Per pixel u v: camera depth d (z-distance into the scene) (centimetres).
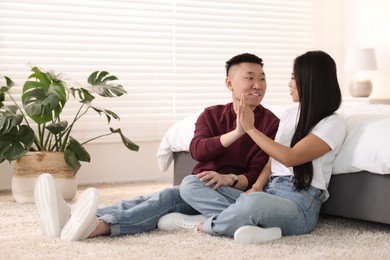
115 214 258
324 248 240
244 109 264
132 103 476
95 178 465
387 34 534
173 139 370
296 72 272
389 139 268
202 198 266
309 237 259
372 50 515
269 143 261
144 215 264
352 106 401
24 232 271
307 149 261
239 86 281
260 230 247
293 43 554
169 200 273
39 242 246
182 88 496
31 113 350
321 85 267
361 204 281
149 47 482
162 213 271
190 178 271
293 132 277
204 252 231
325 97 267
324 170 275
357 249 239
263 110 294
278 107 379
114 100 469
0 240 252
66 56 453
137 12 478
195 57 502
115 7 468
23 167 367
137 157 480
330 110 269
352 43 565
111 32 468
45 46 447
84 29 459
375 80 547
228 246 240
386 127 274
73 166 368
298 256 225
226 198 268
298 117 277
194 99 501
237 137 270
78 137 456
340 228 286
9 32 435
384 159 266
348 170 279
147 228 266
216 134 292
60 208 257
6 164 436
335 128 267
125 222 258
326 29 570
